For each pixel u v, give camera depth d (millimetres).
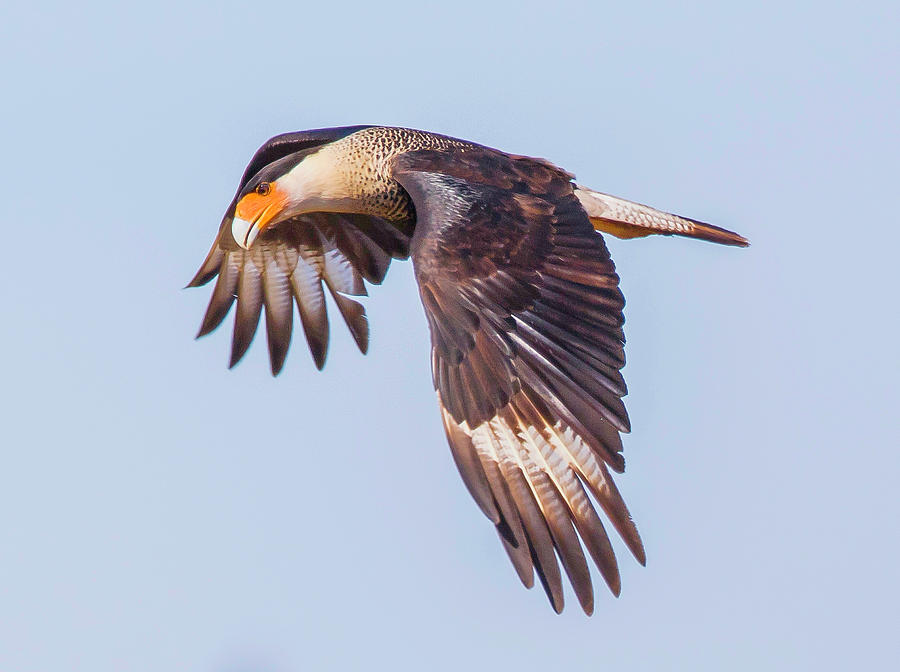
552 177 12133
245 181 13766
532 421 9867
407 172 11930
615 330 10500
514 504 9562
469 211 10992
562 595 9312
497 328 10250
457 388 9984
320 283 14055
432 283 10492
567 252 10953
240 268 14016
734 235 13484
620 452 9695
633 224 13273
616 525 9477
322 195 13078
